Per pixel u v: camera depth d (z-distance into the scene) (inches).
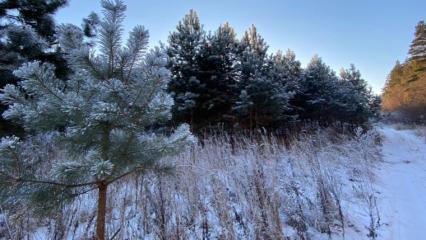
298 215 131.8
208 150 207.6
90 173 67.3
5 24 249.8
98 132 73.2
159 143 78.0
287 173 191.5
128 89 74.4
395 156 403.2
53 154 128.8
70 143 73.7
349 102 529.0
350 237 129.0
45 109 67.4
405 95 1098.7
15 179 64.3
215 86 384.2
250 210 127.6
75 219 115.8
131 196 139.8
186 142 79.9
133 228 114.8
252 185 143.2
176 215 113.1
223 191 134.2
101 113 65.8
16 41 226.7
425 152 436.5
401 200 186.7
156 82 73.9
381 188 212.2
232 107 370.0
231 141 307.3
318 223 132.3
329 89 502.9
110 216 116.5
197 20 406.9
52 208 71.4
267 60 400.8
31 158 81.7
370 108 652.7
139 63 80.4
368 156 307.7
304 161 214.7
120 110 70.2
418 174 276.4
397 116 1035.3
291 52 560.4
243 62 382.0
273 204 127.5
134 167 79.7
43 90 67.9
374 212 159.9
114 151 74.4
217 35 392.8
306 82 486.3
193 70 370.6
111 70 79.5
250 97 356.5
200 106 374.3
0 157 62.4
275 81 381.1
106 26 76.4
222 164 183.3
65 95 69.7
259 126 375.2
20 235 95.6
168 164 87.7
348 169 243.1
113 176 79.0
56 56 245.1
